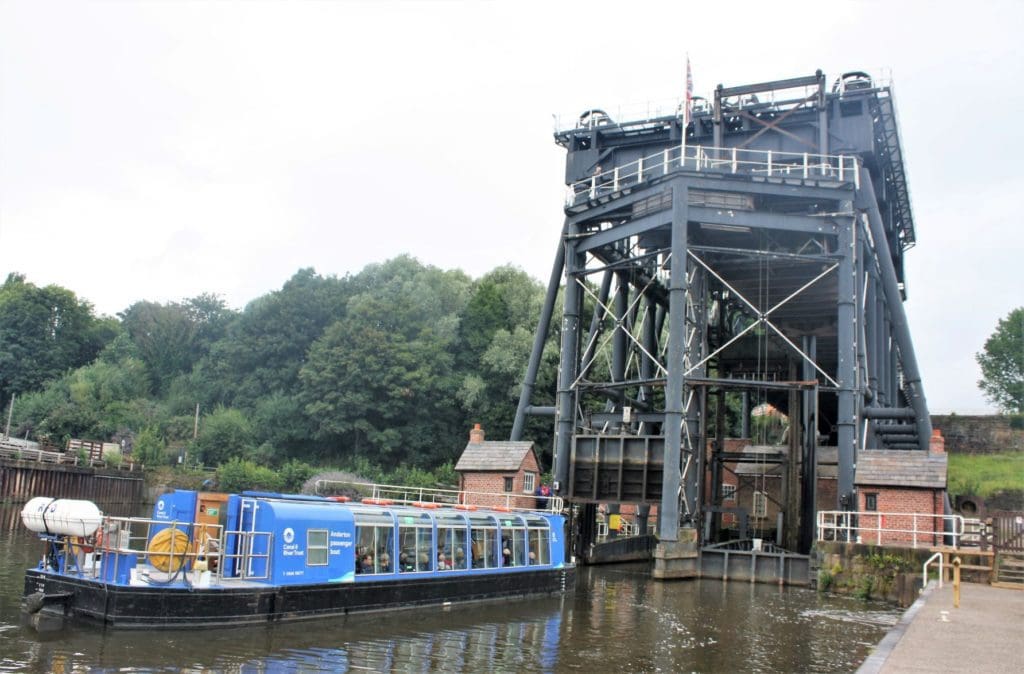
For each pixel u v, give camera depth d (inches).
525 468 1609.3
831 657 751.7
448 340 3233.3
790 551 1505.9
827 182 1446.9
